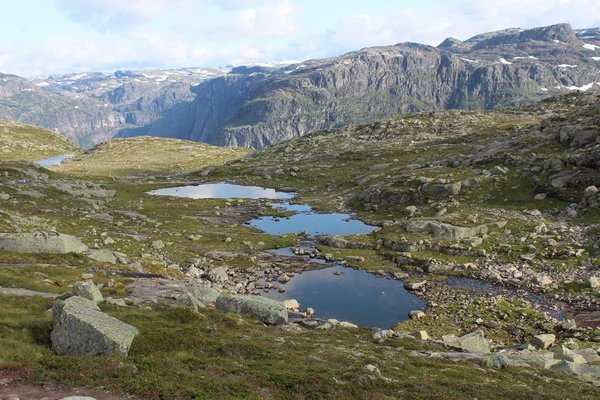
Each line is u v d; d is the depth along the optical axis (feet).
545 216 239.30
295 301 161.48
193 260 220.64
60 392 59.16
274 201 414.62
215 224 317.22
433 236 231.30
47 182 395.34
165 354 76.74
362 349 95.14
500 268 189.06
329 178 497.05
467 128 645.51
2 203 294.05
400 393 68.49
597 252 184.14
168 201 409.08
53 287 122.52
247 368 72.95
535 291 165.99
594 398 72.02
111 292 126.31
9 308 93.56
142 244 244.01
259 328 106.73
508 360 94.07
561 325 133.59
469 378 78.74
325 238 258.78
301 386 66.13
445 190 304.71
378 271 203.10
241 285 186.60
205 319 101.81
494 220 239.09
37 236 169.07
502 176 309.42
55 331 77.92
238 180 556.51
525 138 387.14
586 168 267.80
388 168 473.26
